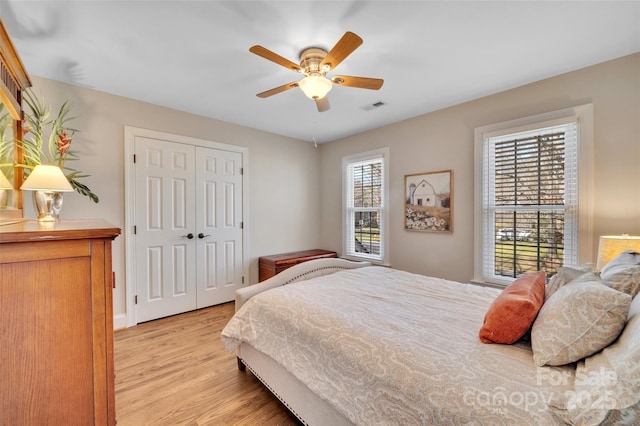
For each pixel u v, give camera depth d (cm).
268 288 209
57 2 150
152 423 157
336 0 152
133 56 206
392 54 204
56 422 89
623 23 170
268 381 167
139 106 290
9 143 153
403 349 112
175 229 316
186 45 192
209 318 309
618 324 90
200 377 200
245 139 377
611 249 177
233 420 160
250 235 384
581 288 105
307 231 452
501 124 266
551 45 193
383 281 219
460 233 298
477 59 211
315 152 462
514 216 264
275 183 411
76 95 255
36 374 87
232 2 152
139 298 292
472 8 158
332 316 146
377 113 325
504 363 102
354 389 115
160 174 305
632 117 202
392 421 100
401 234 352
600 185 215
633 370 70
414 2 154
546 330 103
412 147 339
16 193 159
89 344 95
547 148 244
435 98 282
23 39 184
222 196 355
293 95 276
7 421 83
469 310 157
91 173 263
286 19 166
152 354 232
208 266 344
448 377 95
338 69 225
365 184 405
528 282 147
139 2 151
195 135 330
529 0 152
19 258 84
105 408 97
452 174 302
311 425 137
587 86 221
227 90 265
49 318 89
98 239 97
